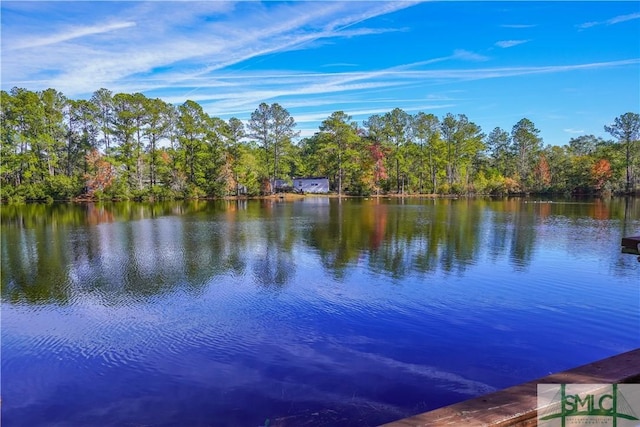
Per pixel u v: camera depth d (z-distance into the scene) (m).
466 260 12.34
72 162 50.56
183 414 4.64
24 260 12.77
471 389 5.10
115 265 11.95
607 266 11.51
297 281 10.05
